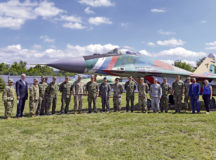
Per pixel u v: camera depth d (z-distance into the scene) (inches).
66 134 220.5
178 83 379.9
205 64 694.5
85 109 449.1
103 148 176.1
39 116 341.4
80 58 397.4
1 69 2527.1
